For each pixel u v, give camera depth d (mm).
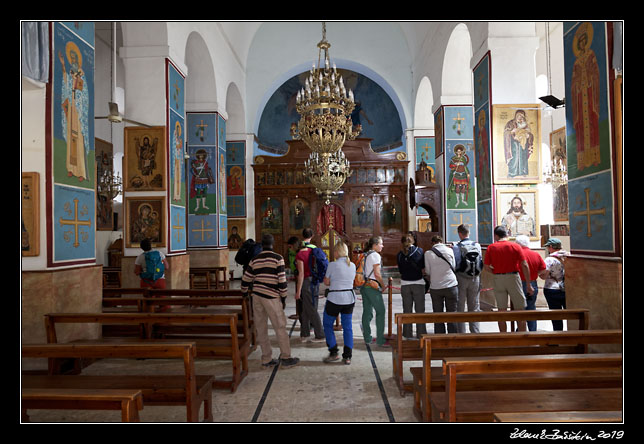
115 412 4297
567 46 5797
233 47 17531
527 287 6309
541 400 3098
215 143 14242
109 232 17797
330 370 5547
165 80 10109
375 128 24344
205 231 14141
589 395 3193
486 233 10016
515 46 9695
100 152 17203
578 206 5605
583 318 4652
